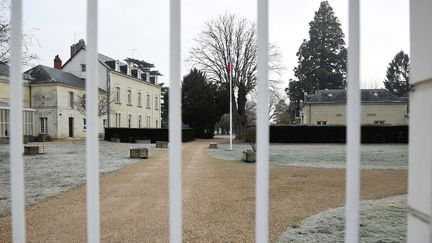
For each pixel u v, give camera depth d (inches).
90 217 53.9
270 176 405.1
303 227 188.1
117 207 240.5
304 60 2458.2
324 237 168.9
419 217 44.2
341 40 2416.3
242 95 1434.5
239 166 509.4
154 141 1397.6
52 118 1359.5
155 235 174.9
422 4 43.3
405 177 392.8
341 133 1280.8
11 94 55.6
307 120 1749.5
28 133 1204.5
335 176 404.5
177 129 54.3
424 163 43.2
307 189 315.9
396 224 188.9
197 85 1903.3
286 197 278.2
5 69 1125.7
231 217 211.9
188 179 376.8
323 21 2439.7
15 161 55.7
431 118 41.7
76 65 1622.8
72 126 1456.7
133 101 1908.2
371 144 1171.3
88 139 54.2
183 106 1914.4
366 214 213.3
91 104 54.4
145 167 490.9
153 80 2230.6
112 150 856.3
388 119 1654.8
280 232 179.0
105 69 1662.2
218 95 1854.1
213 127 1987.0
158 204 249.9
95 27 54.8
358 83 49.6
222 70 1430.9
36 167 484.7
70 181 360.2
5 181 346.3
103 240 167.3
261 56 53.0
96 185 54.3
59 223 198.1
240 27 1403.8
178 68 54.9
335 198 273.7
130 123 1879.9
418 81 44.1
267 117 53.0
